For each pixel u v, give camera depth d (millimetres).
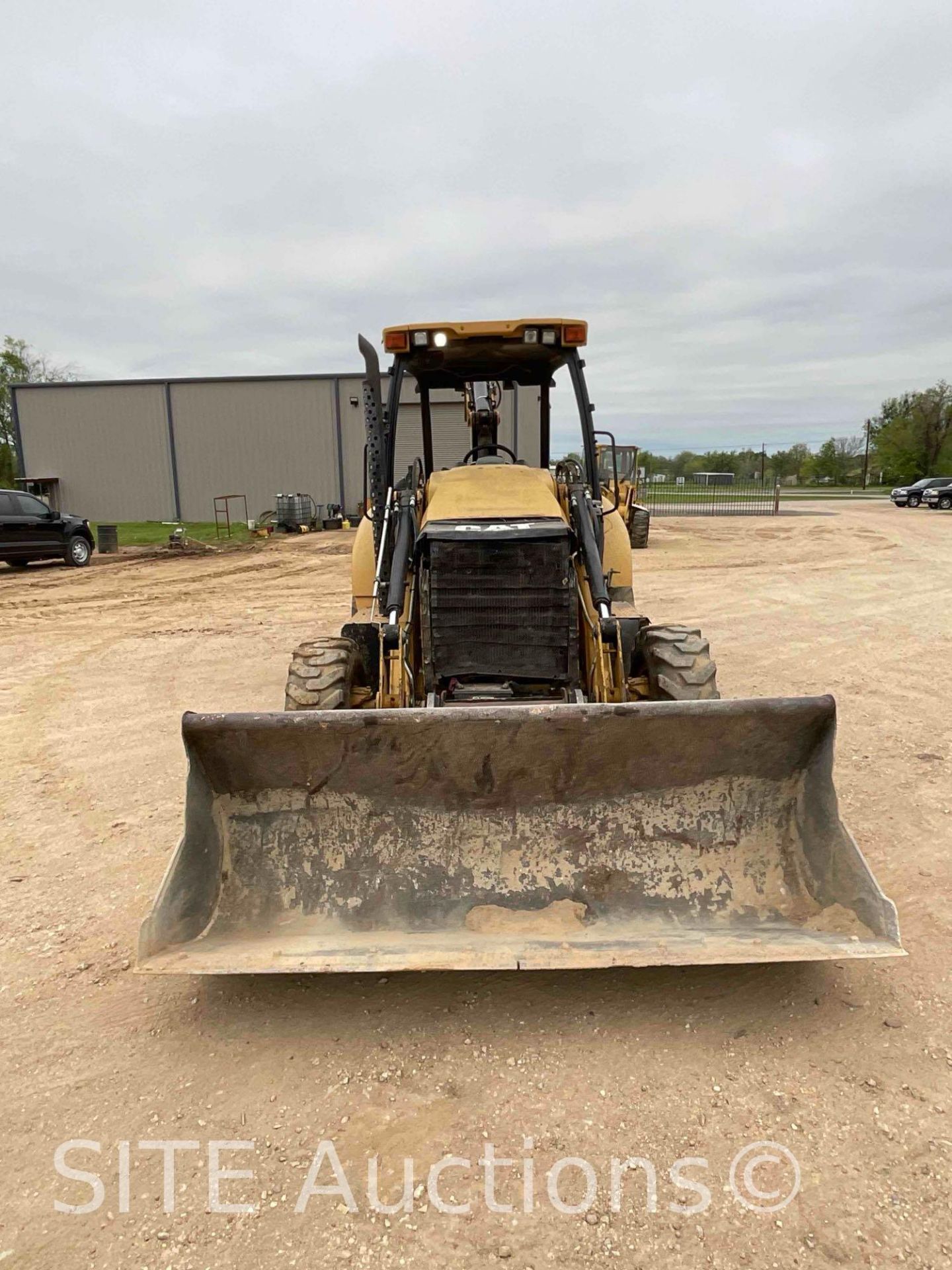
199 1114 2357
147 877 3764
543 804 3076
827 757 2920
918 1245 1908
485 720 2908
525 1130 2283
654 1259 1896
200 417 31422
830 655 7930
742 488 36344
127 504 32406
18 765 5258
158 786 4871
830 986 2877
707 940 2688
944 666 7445
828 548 19219
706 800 3078
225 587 14047
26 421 32250
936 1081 2426
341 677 3947
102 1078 2500
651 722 2928
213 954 2637
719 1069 2496
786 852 3004
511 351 4969
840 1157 2166
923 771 4887
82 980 2988
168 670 7797
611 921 2885
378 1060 2570
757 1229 1962
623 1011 2781
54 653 8727
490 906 2949
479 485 4512
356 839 3049
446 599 3977
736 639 8734
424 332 4684
